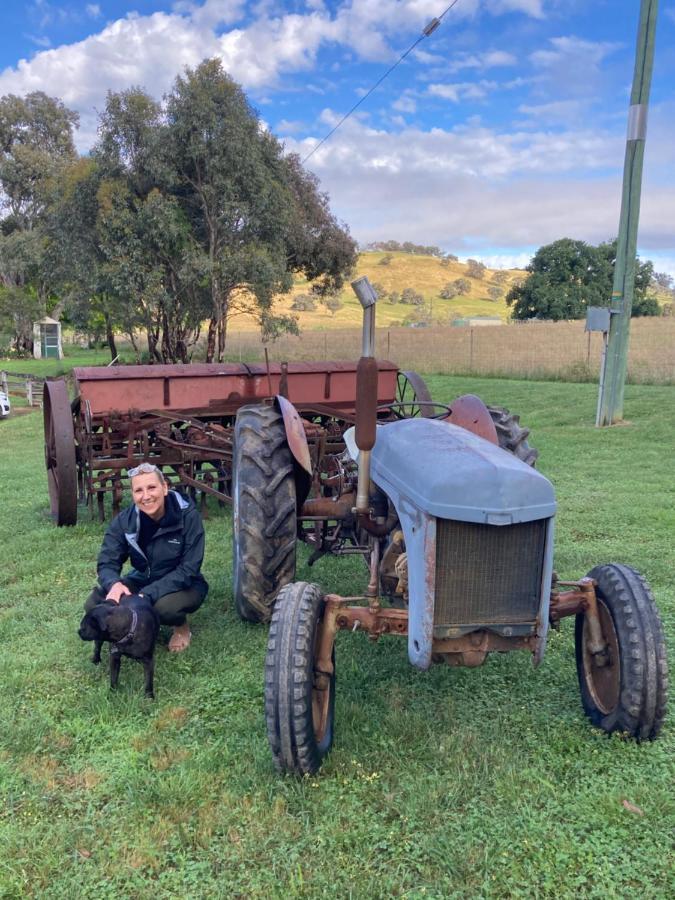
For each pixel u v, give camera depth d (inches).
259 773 122.8
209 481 291.9
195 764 125.9
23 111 2175.2
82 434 293.9
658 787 117.1
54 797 119.4
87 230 983.0
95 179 935.7
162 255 929.5
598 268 2957.7
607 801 113.4
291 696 116.6
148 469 166.6
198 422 268.8
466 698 147.3
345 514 180.4
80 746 133.6
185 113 885.8
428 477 117.0
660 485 332.8
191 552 170.6
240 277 946.7
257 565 172.6
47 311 2198.6
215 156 884.6
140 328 1029.2
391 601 148.5
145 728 139.2
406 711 141.5
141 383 272.7
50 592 215.8
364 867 102.4
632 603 127.1
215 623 186.2
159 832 109.9
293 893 98.1
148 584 171.8
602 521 274.5
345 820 111.9
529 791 116.3
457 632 117.6
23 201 2180.1
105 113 913.5
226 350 1547.7
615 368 517.0
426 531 114.9
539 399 677.9
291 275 1018.1
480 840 106.7
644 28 483.5
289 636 120.4
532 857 103.6
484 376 1001.5
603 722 132.5
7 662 166.1
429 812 111.8
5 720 141.7
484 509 113.0
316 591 129.7
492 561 117.3
